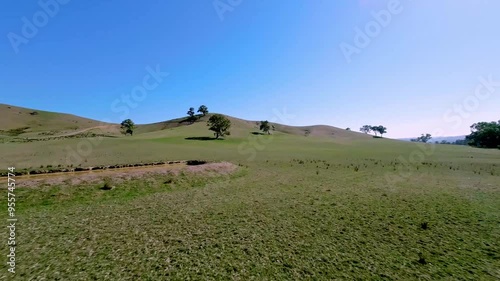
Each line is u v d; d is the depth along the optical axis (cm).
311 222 1888
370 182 3541
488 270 1224
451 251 1429
